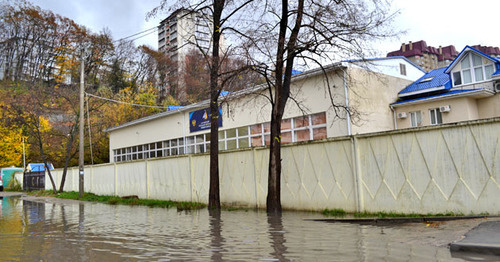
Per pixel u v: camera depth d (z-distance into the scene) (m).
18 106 30.73
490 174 7.70
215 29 12.93
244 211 12.05
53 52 52.81
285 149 12.02
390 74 20.16
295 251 5.45
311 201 11.17
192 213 12.12
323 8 10.72
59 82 49.28
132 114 43.22
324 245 5.82
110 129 33.34
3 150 40.22
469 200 7.98
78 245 6.63
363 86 17.38
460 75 20.44
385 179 9.46
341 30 10.83
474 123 7.95
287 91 11.52
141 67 54.62
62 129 37.06
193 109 24.20
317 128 16.92
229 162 13.94
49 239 7.39
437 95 19.11
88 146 37.16
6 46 56.91
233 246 6.05
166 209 14.08
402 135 9.18
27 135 40.22
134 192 19.81
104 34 53.47
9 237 7.75
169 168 17.27
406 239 6.03
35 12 55.81
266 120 18.95
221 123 21.72
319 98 16.78
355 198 10.07
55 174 29.95
